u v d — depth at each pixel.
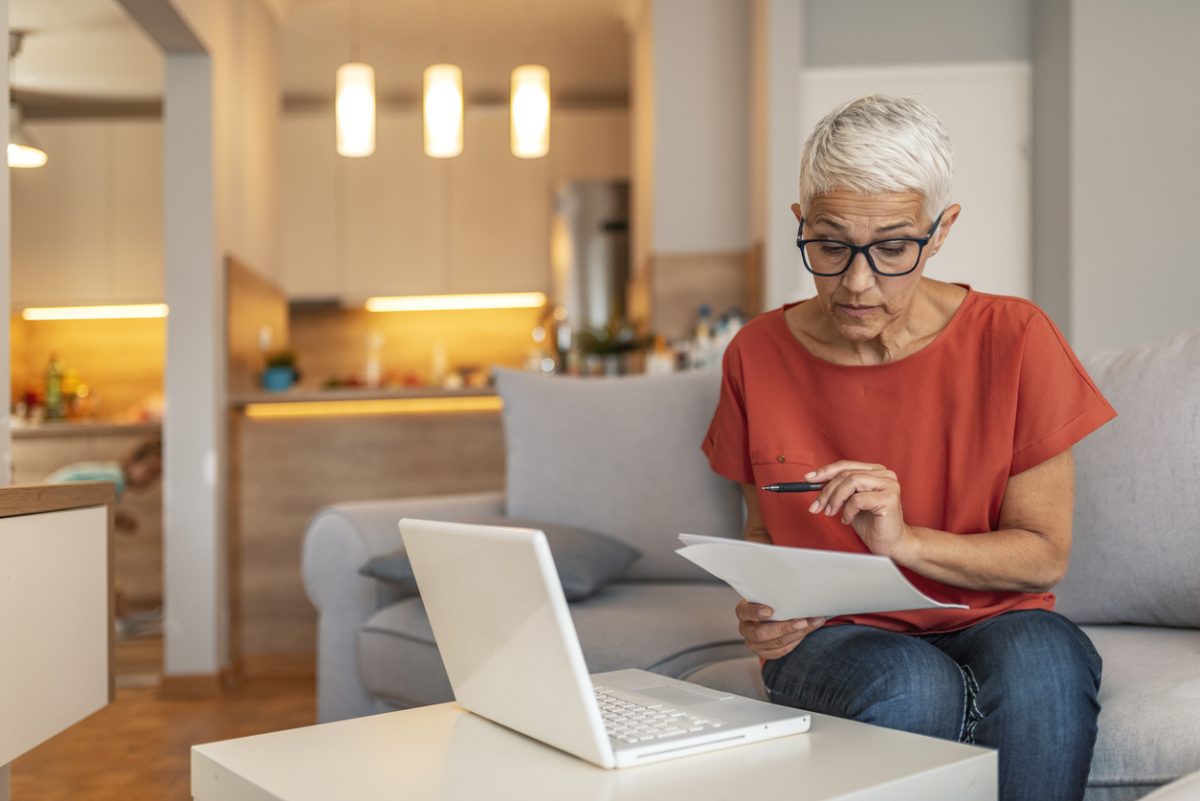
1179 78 4.04
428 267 6.43
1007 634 1.28
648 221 4.97
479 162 6.46
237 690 3.96
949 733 1.24
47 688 1.66
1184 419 1.76
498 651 1.11
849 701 1.25
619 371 4.61
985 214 4.59
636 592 2.27
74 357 6.61
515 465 2.52
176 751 3.04
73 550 1.76
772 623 1.29
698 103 4.74
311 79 6.42
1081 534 1.81
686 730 1.09
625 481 2.43
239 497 4.25
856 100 1.30
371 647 2.20
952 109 4.62
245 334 4.39
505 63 6.23
